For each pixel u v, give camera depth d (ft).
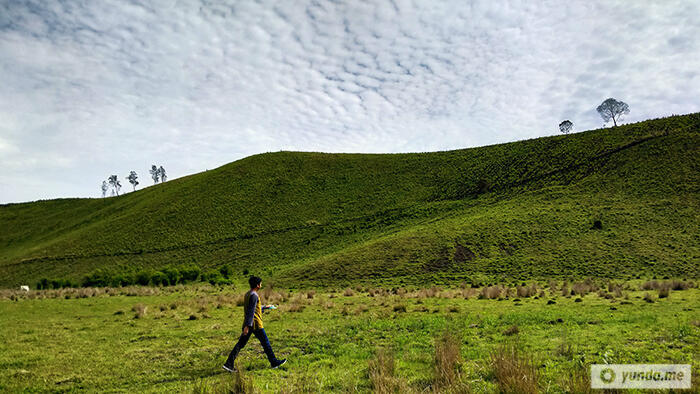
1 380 28.35
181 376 28.22
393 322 49.14
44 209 458.91
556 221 185.16
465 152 368.89
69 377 28.91
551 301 70.79
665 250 141.38
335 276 157.38
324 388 23.31
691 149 224.33
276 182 359.05
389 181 336.29
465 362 27.17
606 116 371.35
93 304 84.07
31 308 76.79
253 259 235.20
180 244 271.49
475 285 123.24
